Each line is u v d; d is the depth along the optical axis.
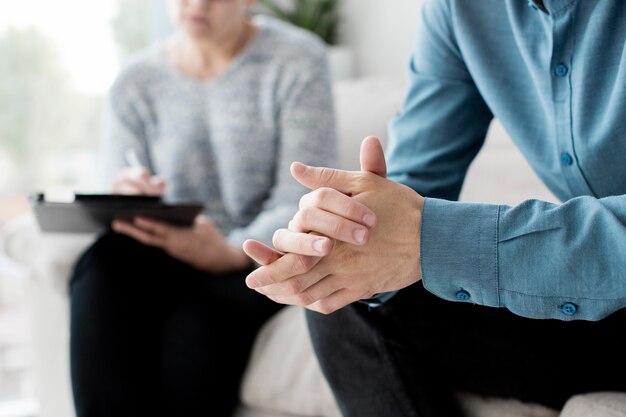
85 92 2.76
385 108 1.83
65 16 2.69
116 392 1.18
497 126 1.60
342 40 2.83
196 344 1.21
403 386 0.88
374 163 0.78
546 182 0.93
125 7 2.79
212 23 1.52
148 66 1.64
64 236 1.46
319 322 0.94
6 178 2.66
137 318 1.22
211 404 1.21
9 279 2.54
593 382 0.84
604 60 0.79
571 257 0.71
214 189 1.62
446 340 0.86
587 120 0.81
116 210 1.19
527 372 0.85
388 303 0.86
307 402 1.15
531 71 0.86
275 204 1.49
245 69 1.57
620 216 0.70
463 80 1.01
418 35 1.06
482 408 0.91
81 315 1.20
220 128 1.58
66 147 2.75
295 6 2.85
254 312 1.29
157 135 1.65
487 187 1.50
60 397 1.48
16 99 2.64
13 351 2.25
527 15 0.85
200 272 1.36
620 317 0.81
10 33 2.61
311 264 0.75
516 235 0.73
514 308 0.74
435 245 0.74
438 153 1.01
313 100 1.53
